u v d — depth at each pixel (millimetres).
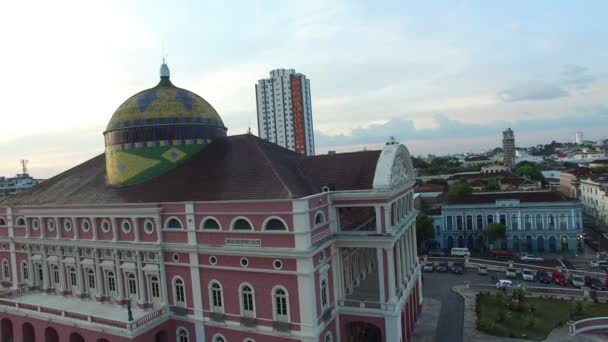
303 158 52344
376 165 46812
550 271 76188
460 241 99562
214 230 42438
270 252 39219
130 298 48469
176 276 45312
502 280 67562
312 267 38688
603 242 98125
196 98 56344
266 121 183625
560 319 54312
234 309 42000
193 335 44375
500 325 52594
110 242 48500
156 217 45281
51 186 61531
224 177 45875
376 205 43500
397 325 42500
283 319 39812
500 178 150000
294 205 38219
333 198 44625
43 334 48750
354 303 44219
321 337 40156
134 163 52250
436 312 59500
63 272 54062
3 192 167375
